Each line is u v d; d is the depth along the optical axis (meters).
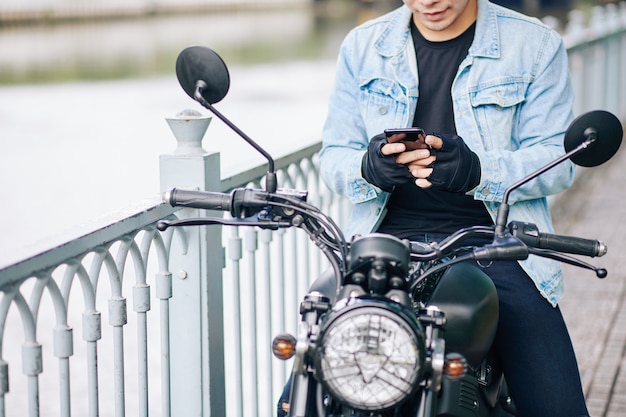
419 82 3.20
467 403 2.55
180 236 3.41
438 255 2.39
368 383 2.04
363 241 2.24
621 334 5.62
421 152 2.60
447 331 2.57
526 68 3.15
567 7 54.03
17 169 14.08
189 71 2.59
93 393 2.83
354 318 2.04
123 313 2.97
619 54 12.20
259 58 33.03
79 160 14.80
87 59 34.94
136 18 62.03
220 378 3.62
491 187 2.92
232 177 3.60
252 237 3.79
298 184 4.33
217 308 3.57
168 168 3.41
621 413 4.55
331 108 3.34
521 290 2.99
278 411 2.78
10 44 42.69
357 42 3.29
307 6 73.38
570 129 2.49
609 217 8.41
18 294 2.49
